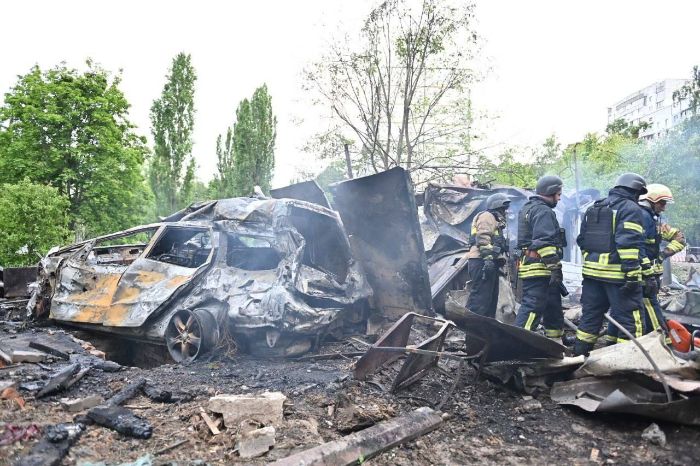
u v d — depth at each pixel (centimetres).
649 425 367
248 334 536
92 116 2266
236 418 352
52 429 324
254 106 2717
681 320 607
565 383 423
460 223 890
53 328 678
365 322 657
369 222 657
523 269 509
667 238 575
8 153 2172
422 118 1639
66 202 1639
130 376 477
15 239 1503
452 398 429
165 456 309
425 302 648
